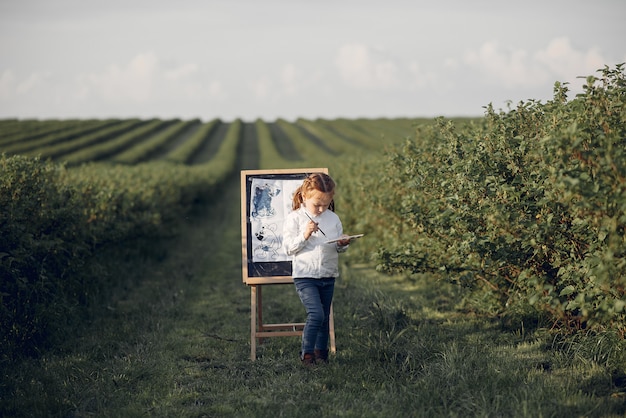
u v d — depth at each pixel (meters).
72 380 5.94
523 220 5.88
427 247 7.63
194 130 79.06
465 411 4.88
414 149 8.82
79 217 8.66
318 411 5.10
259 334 6.64
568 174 5.05
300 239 5.98
